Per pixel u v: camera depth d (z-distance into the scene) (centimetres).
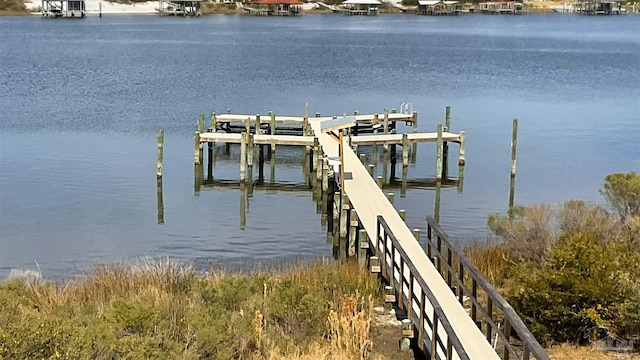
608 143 3400
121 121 3756
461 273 1223
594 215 1579
